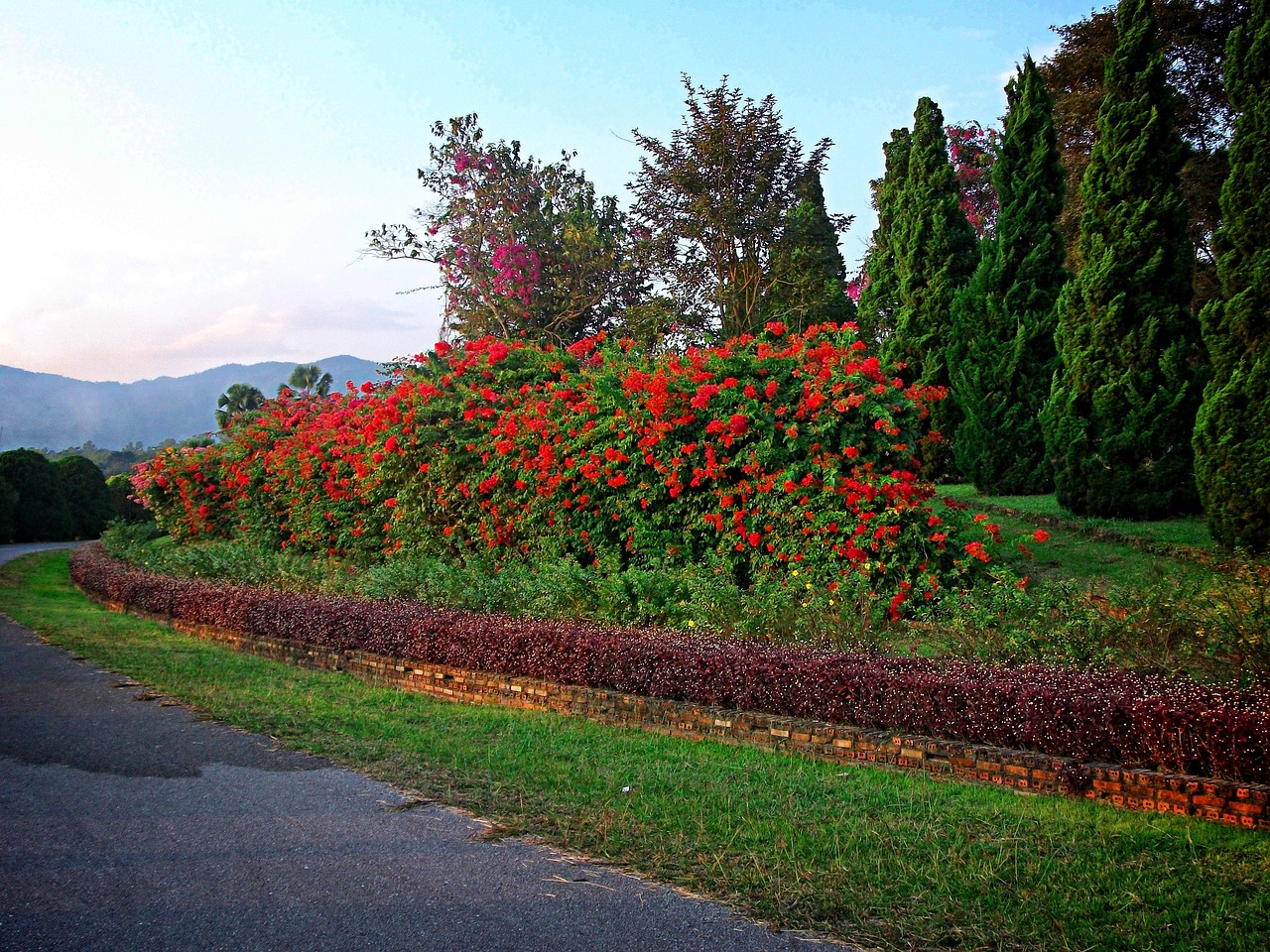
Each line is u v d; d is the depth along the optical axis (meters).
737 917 3.44
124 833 4.34
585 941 3.24
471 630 8.03
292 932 3.29
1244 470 9.75
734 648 6.80
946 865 3.94
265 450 18.25
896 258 17.95
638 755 5.89
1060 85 21.92
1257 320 9.86
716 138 21.53
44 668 9.03
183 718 6.84
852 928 3.36
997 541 9.58
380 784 5.15
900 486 9.31
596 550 11.05
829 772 5.49
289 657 9.95
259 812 4.65
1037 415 14.04
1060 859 3.99
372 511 14.73
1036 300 14.53
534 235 28.89
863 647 6.83
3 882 3.75
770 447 9.83
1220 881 3.72
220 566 15.00
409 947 3.19
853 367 9.92
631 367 11.34
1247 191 10.05
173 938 3.24
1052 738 5.10
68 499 48.69
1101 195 12.31
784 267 21.75
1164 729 4.73
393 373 15.04
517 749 6.02
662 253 22.55
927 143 17.52
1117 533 11.02
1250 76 10.10
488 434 12.38
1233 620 5.64
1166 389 11.68
